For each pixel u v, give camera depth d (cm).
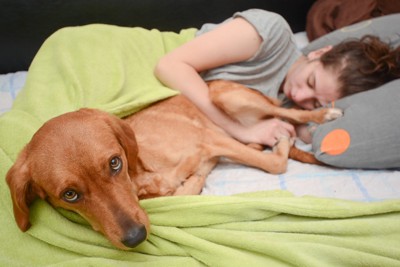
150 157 116
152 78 137
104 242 94
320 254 91
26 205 91
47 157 86
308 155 130
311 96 138
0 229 94
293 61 147
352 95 132
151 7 184
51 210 95
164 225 99
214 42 132
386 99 124
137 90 125
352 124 123
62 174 85
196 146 124
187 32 160
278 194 110
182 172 121
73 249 93
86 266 90
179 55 134
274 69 142
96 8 179
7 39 177
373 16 173
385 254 91
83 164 86
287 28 143
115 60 130
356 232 96
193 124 128
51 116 110
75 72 124
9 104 158
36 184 89
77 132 88
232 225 99
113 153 90
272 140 134
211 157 127
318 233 97
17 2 169
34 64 131
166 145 119
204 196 102
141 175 113
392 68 131
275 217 101
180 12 189
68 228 94
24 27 176
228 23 136
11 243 93
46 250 94
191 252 94
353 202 102
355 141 121
